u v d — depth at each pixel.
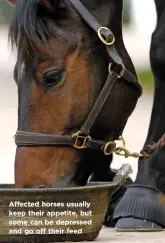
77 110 8.70
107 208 9.38
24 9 8.46
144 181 9.87
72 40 8.67
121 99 8.96
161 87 9.96
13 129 24.48
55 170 8.65
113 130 9.01
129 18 46.06
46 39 8.52
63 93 8.64
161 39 9.73
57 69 8.60
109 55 8.80
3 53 39.69
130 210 9.70
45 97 8.60
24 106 8.64
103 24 8.91
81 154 8.77
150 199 9.73
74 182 8.77
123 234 9.40
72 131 8.70
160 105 9.98
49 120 8.62
